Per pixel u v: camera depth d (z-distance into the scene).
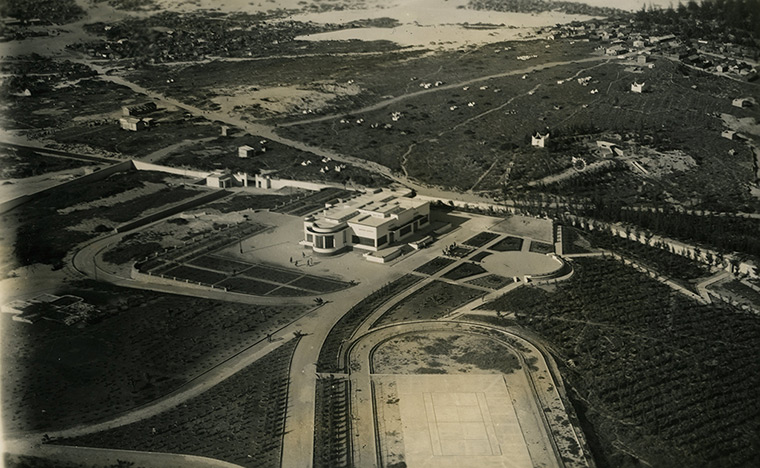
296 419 181.88
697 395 190.25
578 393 193.00
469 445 173.25
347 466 166.88
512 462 167.88
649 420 182.12
